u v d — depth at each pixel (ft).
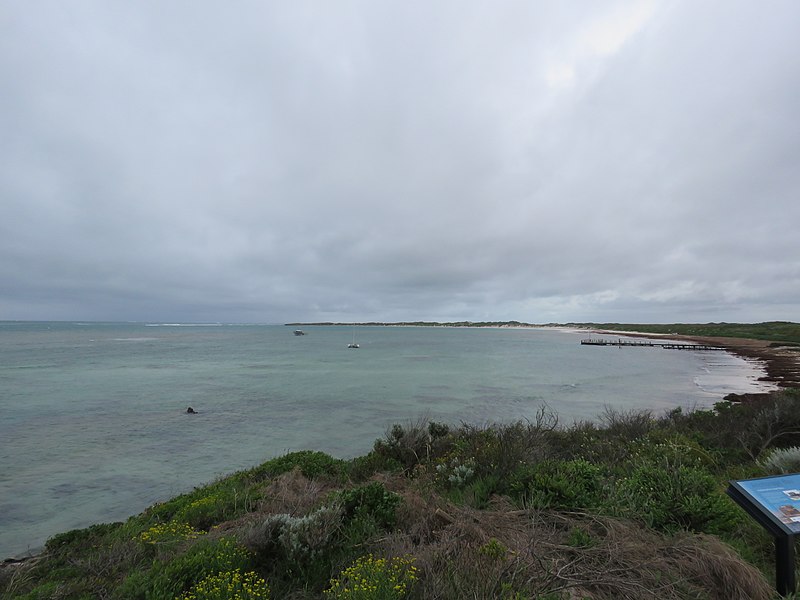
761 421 36.58
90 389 98.84
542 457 28.12
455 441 35.73
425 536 16.12
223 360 182.39
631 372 142.41
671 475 19.22
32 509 32.78
